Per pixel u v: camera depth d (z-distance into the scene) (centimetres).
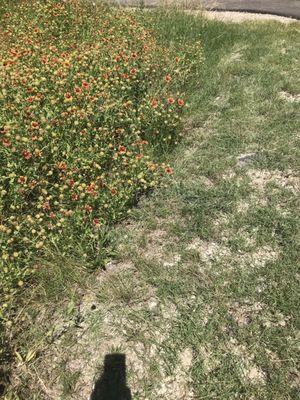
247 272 166
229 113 264
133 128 225
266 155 226
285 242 176
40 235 172
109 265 171
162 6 409
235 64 325
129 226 187
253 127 249
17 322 151
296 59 340
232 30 395
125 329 149
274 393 132
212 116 263
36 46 272
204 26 387
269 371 137
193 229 184
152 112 234
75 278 163
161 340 146
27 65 259
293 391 132
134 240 181
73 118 218
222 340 145
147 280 164
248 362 140
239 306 155
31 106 212
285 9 498
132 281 164
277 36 393
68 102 222
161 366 140
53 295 159
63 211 175
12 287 159
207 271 166
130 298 158
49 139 208
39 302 157
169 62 291
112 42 297
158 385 135
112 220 186
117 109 231
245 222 186
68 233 173
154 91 261
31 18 345
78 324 151
